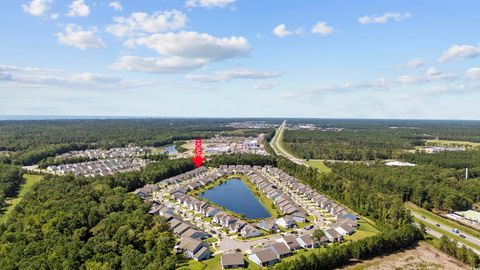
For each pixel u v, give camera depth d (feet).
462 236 507.30
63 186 640.99
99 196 598.75
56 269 343.46
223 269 395.75
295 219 575.38
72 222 453.17
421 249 460.55
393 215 533.55
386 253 447.01
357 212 616.80
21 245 394.32
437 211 643.04
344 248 418.31
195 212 620.49
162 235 443.73
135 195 632.38
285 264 370.94
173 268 374.43
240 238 492.95
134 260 369.30
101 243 399.65
